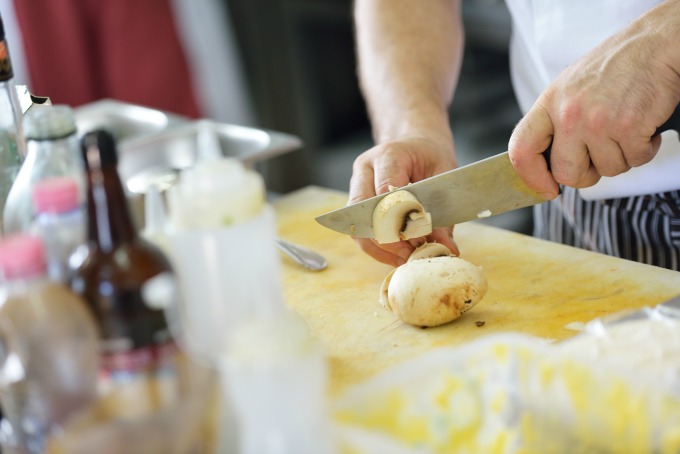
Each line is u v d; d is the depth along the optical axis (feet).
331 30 9.39
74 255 1.98
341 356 2.74
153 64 7.85
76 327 1.84
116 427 1.79
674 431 1.82
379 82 4.09
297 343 1.65
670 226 3.57
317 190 4.36
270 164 9.73
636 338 2.31
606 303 2.88
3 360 1.89
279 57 9.36
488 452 1.87
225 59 8.99
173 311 1.93
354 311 3.03
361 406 1.86
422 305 2.77
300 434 1.65
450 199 3.10
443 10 4.30
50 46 7.52
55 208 2.01
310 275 3.38
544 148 2.93
